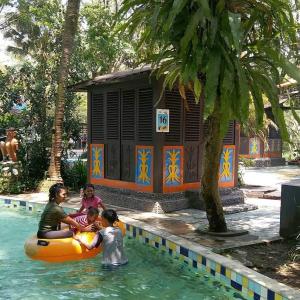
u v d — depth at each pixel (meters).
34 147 12.80
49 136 12.89
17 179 11.66
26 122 13.37
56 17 14.39
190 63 5.33
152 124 8.92
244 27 5.64
